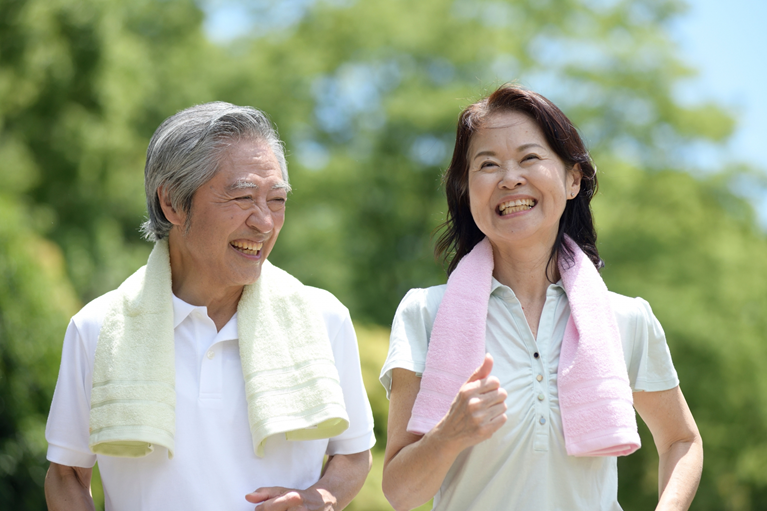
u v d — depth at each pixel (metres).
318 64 24.75
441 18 24.80
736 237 22.92
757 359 20.33
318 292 3.61
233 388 3.30
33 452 7.68
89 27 13.89
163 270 3.41
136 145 19.23
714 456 19.98
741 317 20.88
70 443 3.37
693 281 20.92
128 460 3.27
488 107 3.33
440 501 3.28
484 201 3.27
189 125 3.26
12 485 7.55
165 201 3.33
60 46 13.89
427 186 24.47
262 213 3.24
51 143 14.94
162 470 3.21
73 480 3.44
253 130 3.31
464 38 24.38
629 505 18.50
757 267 22.08
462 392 2.90
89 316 3.41
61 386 3.39
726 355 19.92
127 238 18.88
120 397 3.17
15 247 8.10
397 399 3.29
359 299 22.66
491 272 3.36
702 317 19.86
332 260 22.70
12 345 7.72
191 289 3.41
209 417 3.25
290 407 3.24
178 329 3.35
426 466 3.00
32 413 7.82
